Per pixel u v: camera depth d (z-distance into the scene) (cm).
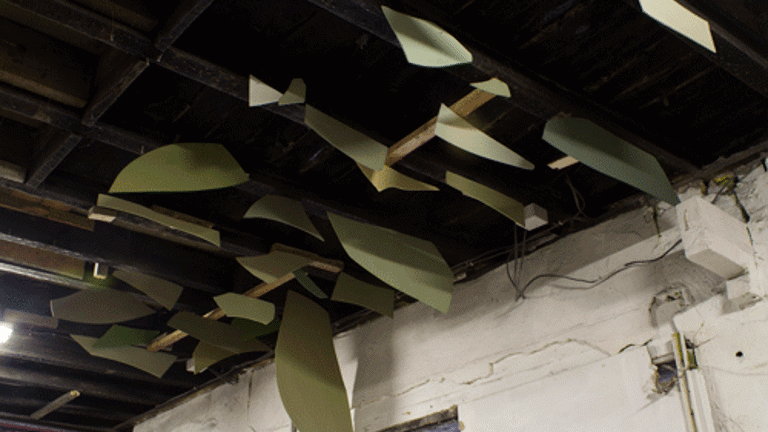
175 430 430
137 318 348
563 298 256
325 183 256
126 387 433
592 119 205
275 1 189
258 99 191
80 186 246
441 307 212
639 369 217
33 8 172
